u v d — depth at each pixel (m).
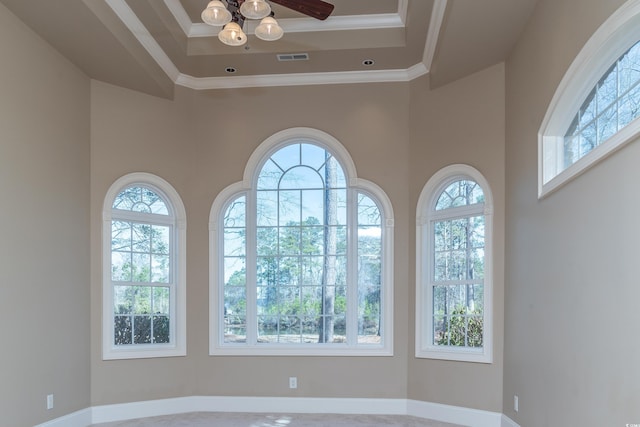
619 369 2.34
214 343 5.20
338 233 5.37
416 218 5.04
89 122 4.73
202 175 5.37
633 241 2.22
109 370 4.70
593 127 2.96
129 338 4.93
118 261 4.91
